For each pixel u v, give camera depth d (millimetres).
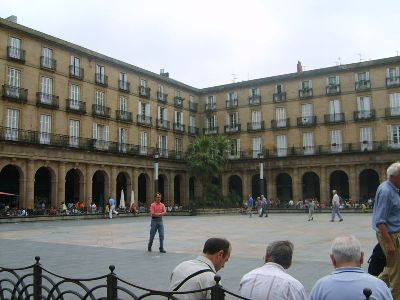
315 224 30547
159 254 15438
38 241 20219
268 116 65438
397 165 7059
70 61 50688
